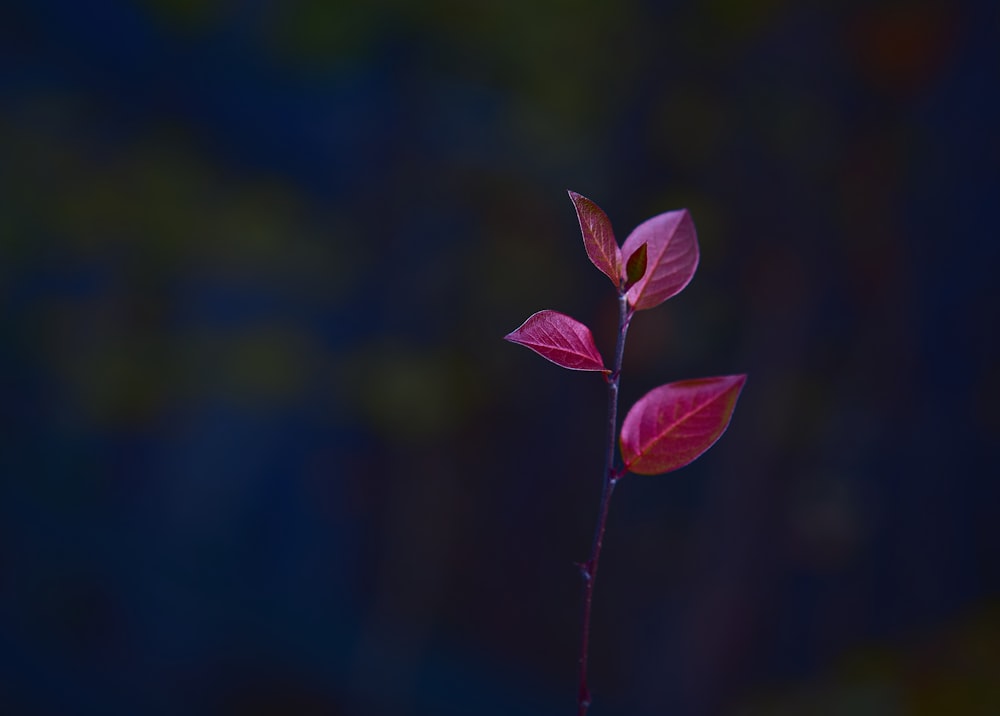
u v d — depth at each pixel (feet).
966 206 7.68
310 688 11.24
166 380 10.09
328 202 9.76
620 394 9.37
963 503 8.48
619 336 2.53
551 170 9.71
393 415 10.53
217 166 9.12
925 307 8.07
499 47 9.57
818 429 8.65
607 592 11.11
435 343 10.48
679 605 9.67
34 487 11.35
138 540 11.82
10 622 10.82
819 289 8.30
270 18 8.87
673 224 2.56
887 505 8.71
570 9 9.05
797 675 9.05
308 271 9.88
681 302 8.86
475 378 10.84
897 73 7.76
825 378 8.50
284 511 12.59
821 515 8.77
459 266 10.29
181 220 9.22
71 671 10.68
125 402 10.25
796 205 8.20
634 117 8.93
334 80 9.42
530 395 11.49
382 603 12.14
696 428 2.53
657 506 10.61
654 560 10.55
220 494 12.30
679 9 8.52
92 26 8.14
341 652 11.65
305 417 11.35
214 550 12.28
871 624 8.92
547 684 11.62
